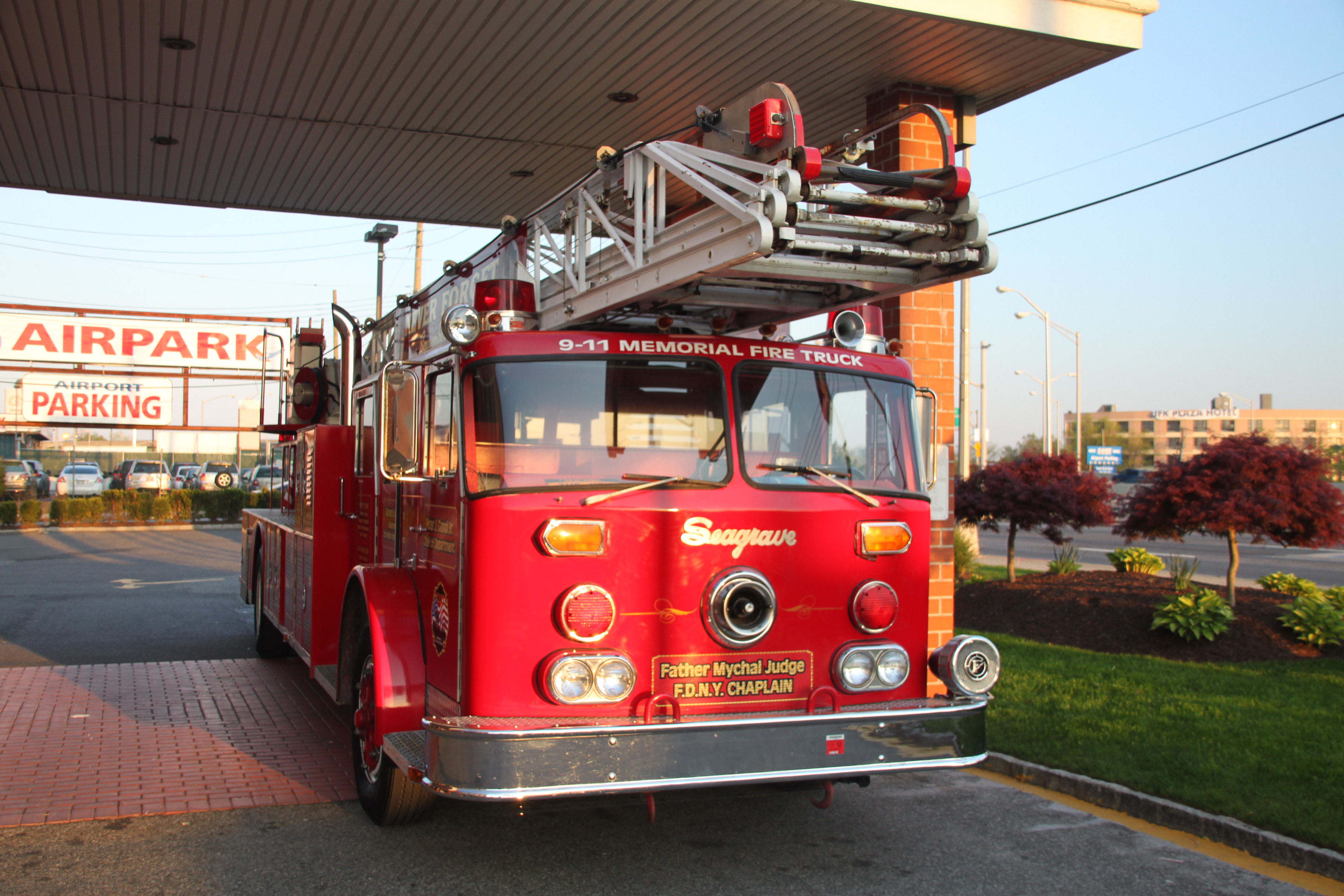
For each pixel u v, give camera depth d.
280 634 9.45
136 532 27.89
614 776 3.96
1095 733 6.46
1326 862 4.56
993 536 30.09
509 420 4.37
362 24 7.59
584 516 4.22
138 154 10.63
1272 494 10.33
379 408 5.45
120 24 7.59
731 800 5.66
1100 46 7.74
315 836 5.01
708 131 4.64
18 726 7.08
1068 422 147.00
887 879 4.54
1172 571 12.79
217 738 6.84
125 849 4.82
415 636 4.87
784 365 4.80
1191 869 4.67
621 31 7.65
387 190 11.95
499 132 9.93
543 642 4.17
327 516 6.80
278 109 9.34
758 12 7.26
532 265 5.72
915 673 4.79
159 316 26.55
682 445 4.55
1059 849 4.91
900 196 4.55
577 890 4.37
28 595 14.69
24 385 27.98
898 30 7.50
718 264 4.06
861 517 4.69
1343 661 8.91
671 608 4.32
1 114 9.45
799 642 4.51
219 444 56.66
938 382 8.38
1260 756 5.93
